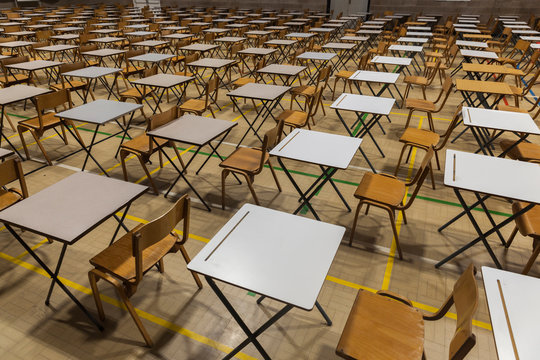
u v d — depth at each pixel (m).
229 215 3.63
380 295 2.01
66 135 5.43
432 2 15.34
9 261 2.99
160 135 3.23
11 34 9.39
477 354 2.28
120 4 20.47
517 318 1.51
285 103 7.00
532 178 2.51
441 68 7.48
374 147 5.15
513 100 6.94
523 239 3.29
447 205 3.81
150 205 3.78
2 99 4.08
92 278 2.23
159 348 2.27
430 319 1.87
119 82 8.34
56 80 8.08
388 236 3.33
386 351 1.70
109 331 2.39
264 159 3.30
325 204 3.82
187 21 13.28
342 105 4.06
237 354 2.24
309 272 1.72
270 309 2.57
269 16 15.49
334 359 2.21
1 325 2.43
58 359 2.20
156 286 2.75
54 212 2.11
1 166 2.51
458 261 3.03
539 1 13.80
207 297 2.67
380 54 8.49
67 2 20.86
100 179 2.44
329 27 12.28
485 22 14.85
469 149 5.04
